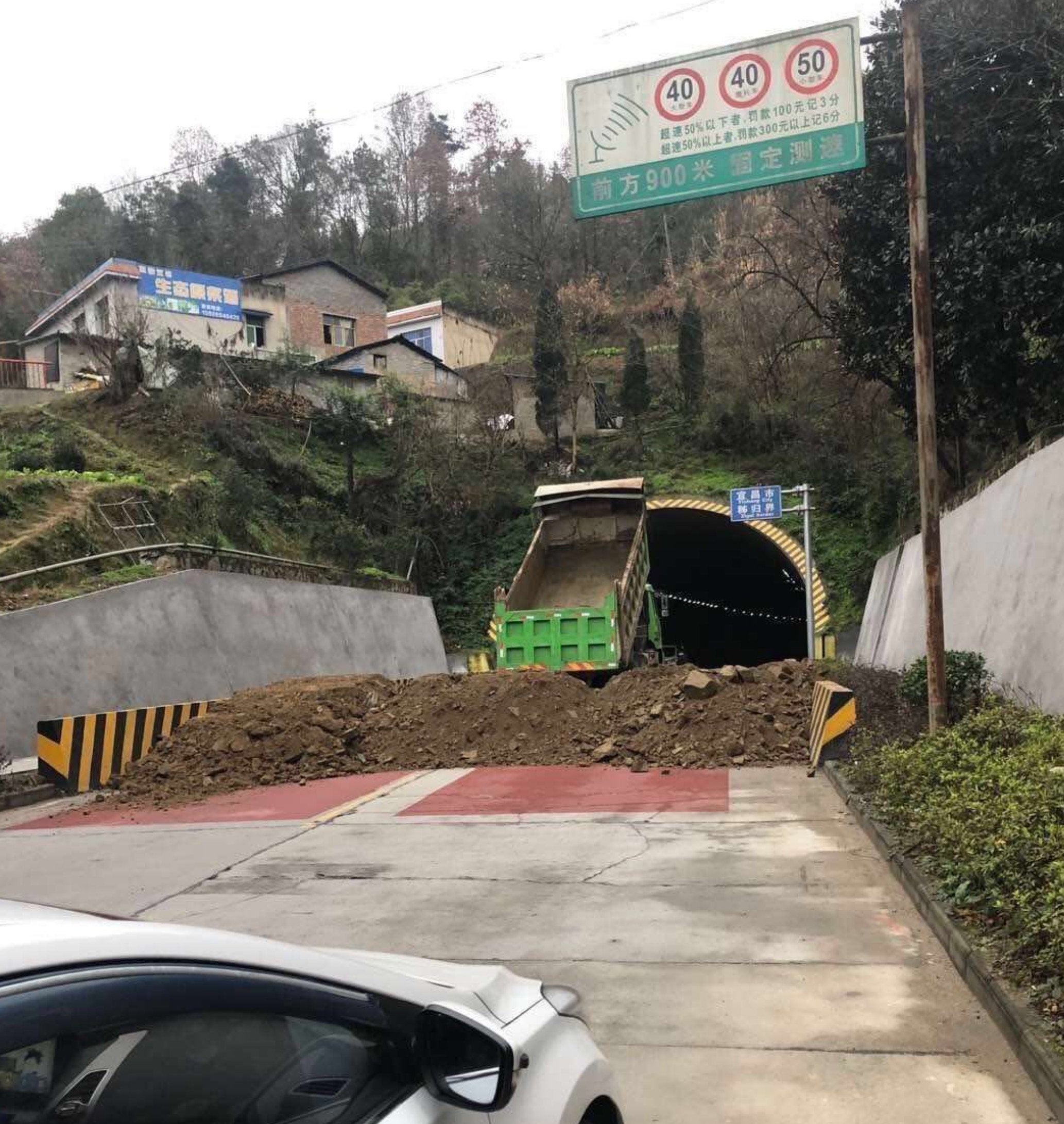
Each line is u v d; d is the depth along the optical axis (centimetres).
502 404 4134
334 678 1634
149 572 1917
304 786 1243
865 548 3142
